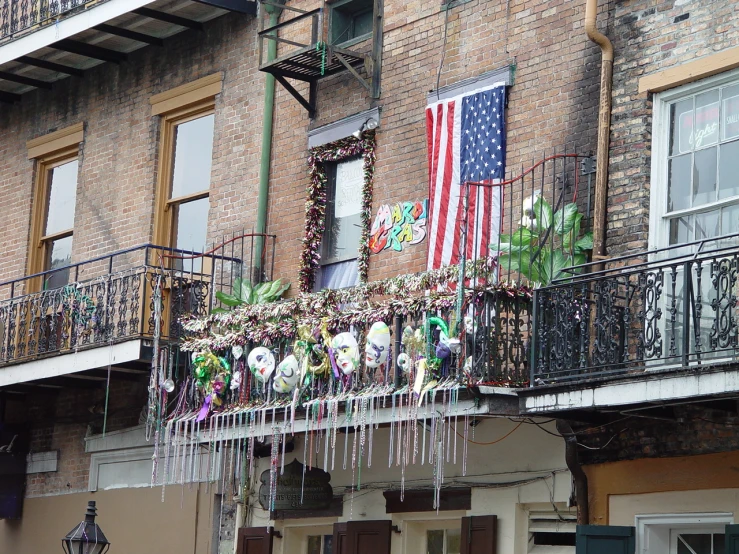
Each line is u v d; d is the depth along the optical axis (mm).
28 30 17516
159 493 15852
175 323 15141
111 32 17078
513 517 12430
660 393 10148
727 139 11414
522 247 11969
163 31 17250
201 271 15695
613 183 12039
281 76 15234
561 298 11188
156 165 17156
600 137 12109
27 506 17734
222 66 16609
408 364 12086
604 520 11695
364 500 13836
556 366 11125
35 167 19016
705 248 11398
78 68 18484
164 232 17016
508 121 13289
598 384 10570
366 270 14406
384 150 14500
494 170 13195
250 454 13828
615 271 11039
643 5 12133
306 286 15023
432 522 13469
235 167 16188
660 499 11297
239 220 15969
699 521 11016
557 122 12828
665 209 11758
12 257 19000
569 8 12945
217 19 16781
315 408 12875
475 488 12789
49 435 17641
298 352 13180
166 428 14320
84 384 16781
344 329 12984
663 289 11492
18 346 16609
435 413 11781
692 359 10828
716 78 11508
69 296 16141
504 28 13523
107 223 17625
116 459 16547
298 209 15352
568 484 12031
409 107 14328
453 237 13445
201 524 15281
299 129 15555
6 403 18344
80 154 18281
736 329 9977
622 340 10828
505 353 11516
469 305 11695
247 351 13883
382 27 14805
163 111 17188
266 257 15578
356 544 13742
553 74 12961
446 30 14094
